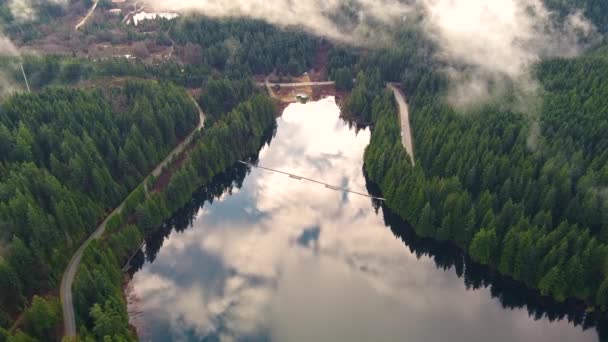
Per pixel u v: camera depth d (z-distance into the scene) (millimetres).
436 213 133375
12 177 116500
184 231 147125
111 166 142875
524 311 118250
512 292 119688
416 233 136750
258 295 120938
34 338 90250
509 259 117000
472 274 126562
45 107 146875
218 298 119688
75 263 115500
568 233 109125
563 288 109062
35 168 120000
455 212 127562
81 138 142625
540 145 141375
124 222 130500
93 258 110188
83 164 130750
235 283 124938
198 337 108000
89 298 99625
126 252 125562
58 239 113188
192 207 154500
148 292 120625
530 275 114438
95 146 140625
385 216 152625
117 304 100500
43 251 108938
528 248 111562
